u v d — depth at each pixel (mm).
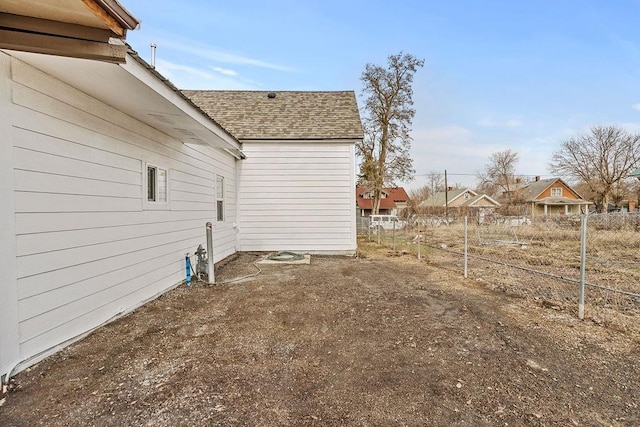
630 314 3930
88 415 1952
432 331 3389
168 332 3369
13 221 2428
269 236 9336
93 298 3381
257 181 9297
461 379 2404
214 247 7426
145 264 4461
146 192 4500
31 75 2609
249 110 10375
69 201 3043
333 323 3650
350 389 2279
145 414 1967
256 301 4531
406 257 9102
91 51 2283
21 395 2160
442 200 43938
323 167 9297
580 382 2355
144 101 3561
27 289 2551
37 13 2127
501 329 3434
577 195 37094
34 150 2639
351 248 9320
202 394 2195
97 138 3465
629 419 1920
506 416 1955
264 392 2234
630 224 13523
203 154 6777
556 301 4473
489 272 6703
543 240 12367
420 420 1925
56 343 2852
